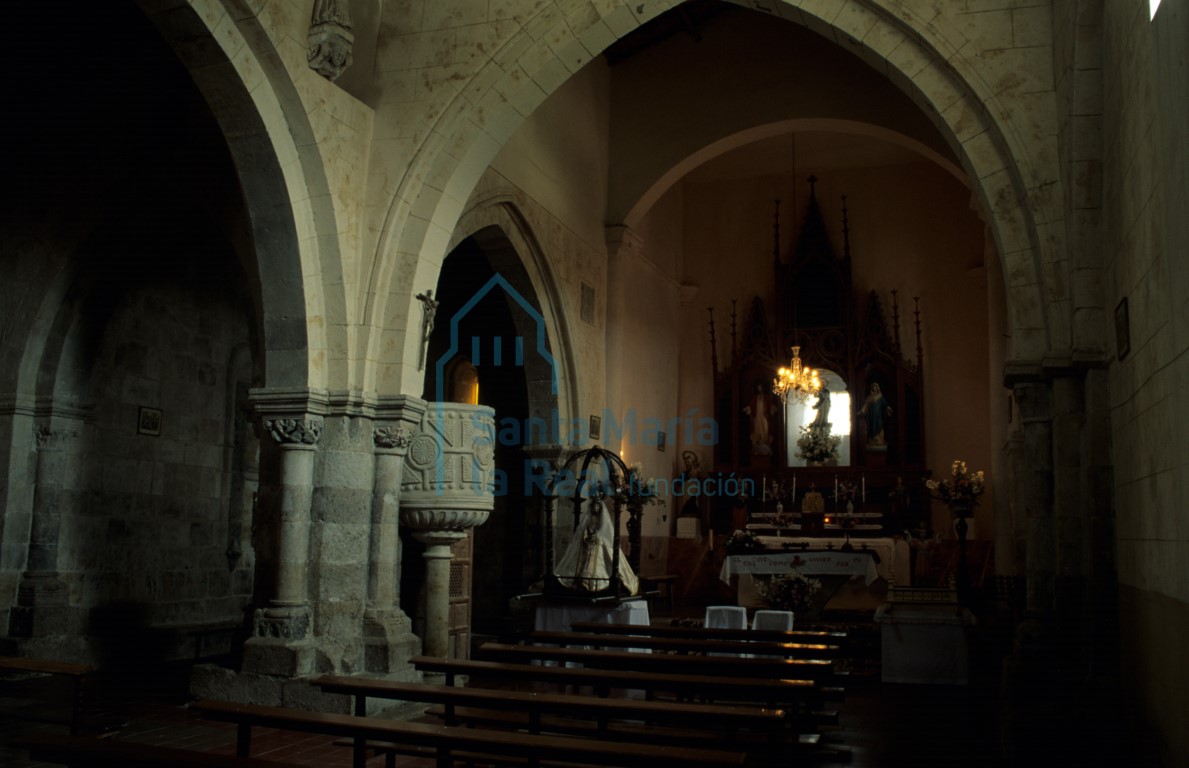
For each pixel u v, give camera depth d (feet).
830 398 78.69
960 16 32.12
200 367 47.26
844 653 31.48
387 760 21.90
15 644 37.78
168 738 28.25
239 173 34.12
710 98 63.87
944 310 77.41
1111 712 25.67
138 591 43.11
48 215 40.11
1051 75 31.07
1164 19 18.31
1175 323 18.47
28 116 39.55
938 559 69.82
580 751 15.94
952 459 75.25
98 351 41.39
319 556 33.99
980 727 31.04
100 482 41.60
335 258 35.24
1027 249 30.96
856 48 34.27
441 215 37.55
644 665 25.36
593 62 63.57
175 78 38.34
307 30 34.35
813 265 79.66
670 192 82.17
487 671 22.76
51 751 15.69
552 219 56.39
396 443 35.50
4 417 39.45
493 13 37.58
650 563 71.61
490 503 37.52
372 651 33.91
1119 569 26.58
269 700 32.12
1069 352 29.37
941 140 58.95
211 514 47.62
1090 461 27.94
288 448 34.19
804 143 81.25
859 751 27.73
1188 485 17.52
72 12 35.73
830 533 66.39
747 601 63.41
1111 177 26.37
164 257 43.70
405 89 37.78
